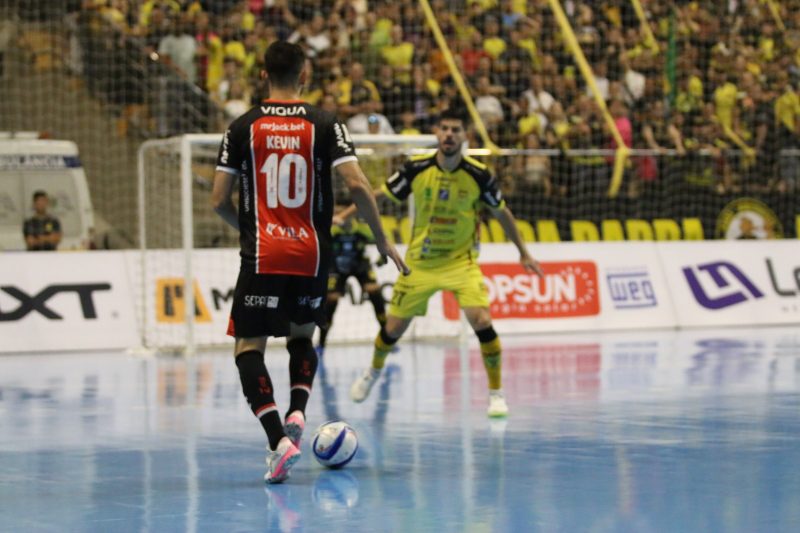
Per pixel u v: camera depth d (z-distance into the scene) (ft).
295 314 66.18
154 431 85.56
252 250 65.00
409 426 85.87
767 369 125.39
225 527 53.26
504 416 90.74
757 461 69.41
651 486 61.93
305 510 56.90
